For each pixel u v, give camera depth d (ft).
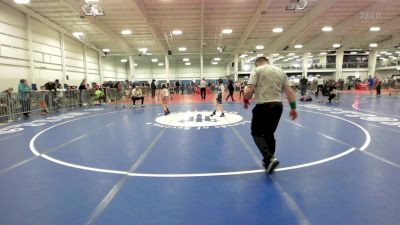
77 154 17.28
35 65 54.03
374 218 8.66
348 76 131.85
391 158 14.89
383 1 53.01
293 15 61.52
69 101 50.39
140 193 11.01
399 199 9.95
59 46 64.69
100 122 31.40
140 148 18.43
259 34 81.10
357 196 10.27
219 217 8.98
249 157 15.71
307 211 9.21
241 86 77.41
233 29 74.18
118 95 74.18
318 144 18.44
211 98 75.66
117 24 65.21
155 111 42.24
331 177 12.25
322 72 130.11
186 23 66.44
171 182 12.12
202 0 49.14
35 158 16.58
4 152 18.28
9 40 46.42
